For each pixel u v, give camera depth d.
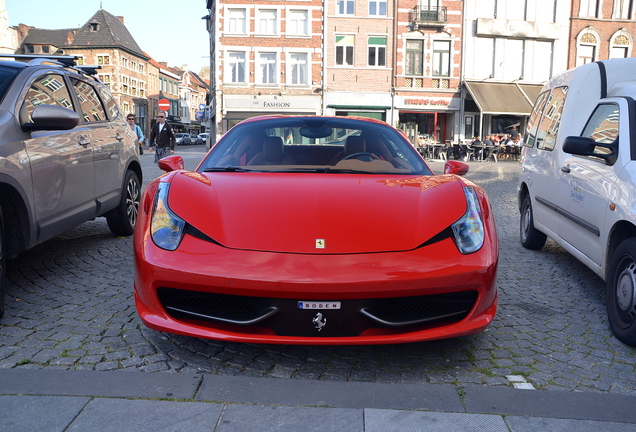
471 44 30.11
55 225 3.91
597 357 2.84
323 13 30.47
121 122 5.63
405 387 2.37
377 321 2.46
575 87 4.75
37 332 2.99
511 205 9.16
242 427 2.02
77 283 3.97
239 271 2.41
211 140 41.62
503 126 30.55
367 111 30.86
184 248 2.56
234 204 2.78
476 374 2.60
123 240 5.55
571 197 4.11
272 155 3.66
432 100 30.45
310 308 2.42
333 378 2.54
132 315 3.30
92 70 5.30
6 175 3.21
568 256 5.29
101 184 4.85
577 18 30.28
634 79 4.26
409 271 2.44
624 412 2.19
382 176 3.34
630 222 3.00
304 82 31.30
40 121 3.49
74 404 2.14
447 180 3.24
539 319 3.43
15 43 59.09
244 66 31.33
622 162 3.33
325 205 2.77
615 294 3.12
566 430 2.04
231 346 2.89
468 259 2.56
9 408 2.10
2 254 3.14
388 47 30.38
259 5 30.70
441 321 2.62
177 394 2.25
